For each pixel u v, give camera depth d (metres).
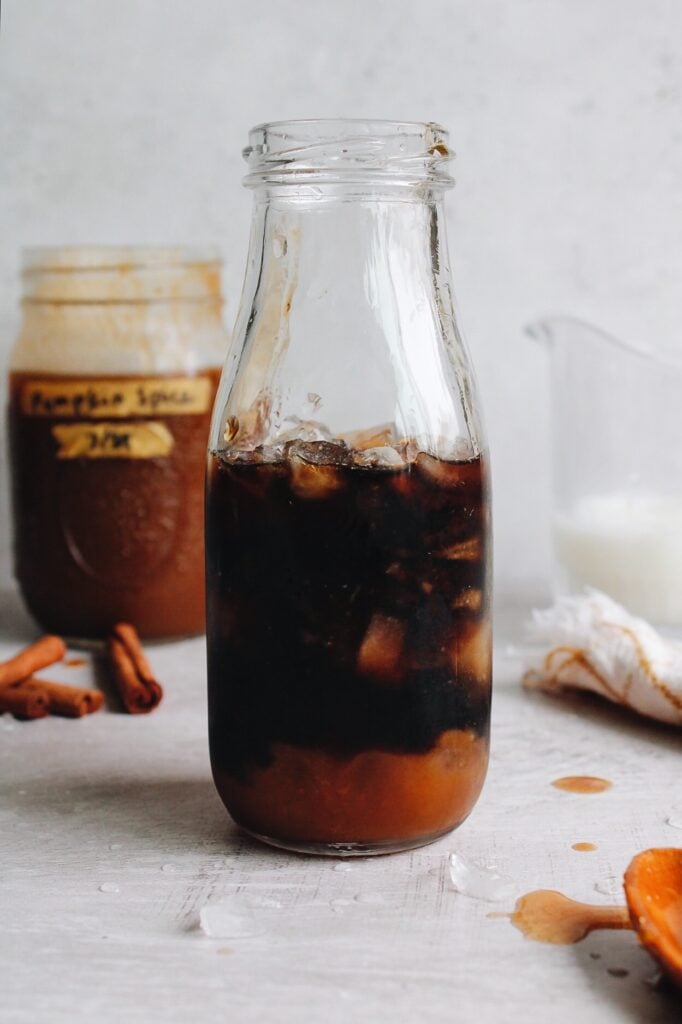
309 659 0.41
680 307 0.67
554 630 0.55
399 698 0.41
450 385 0.42
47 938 0.39
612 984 0.37
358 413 0.41
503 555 0.70
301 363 0.42
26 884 0.42
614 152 0.66
